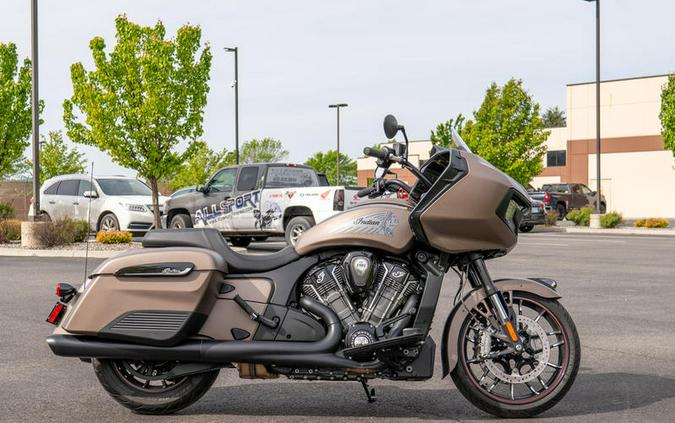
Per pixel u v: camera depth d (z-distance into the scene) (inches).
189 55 982.4
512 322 203.3
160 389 208.2
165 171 964.0
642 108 2032.5
